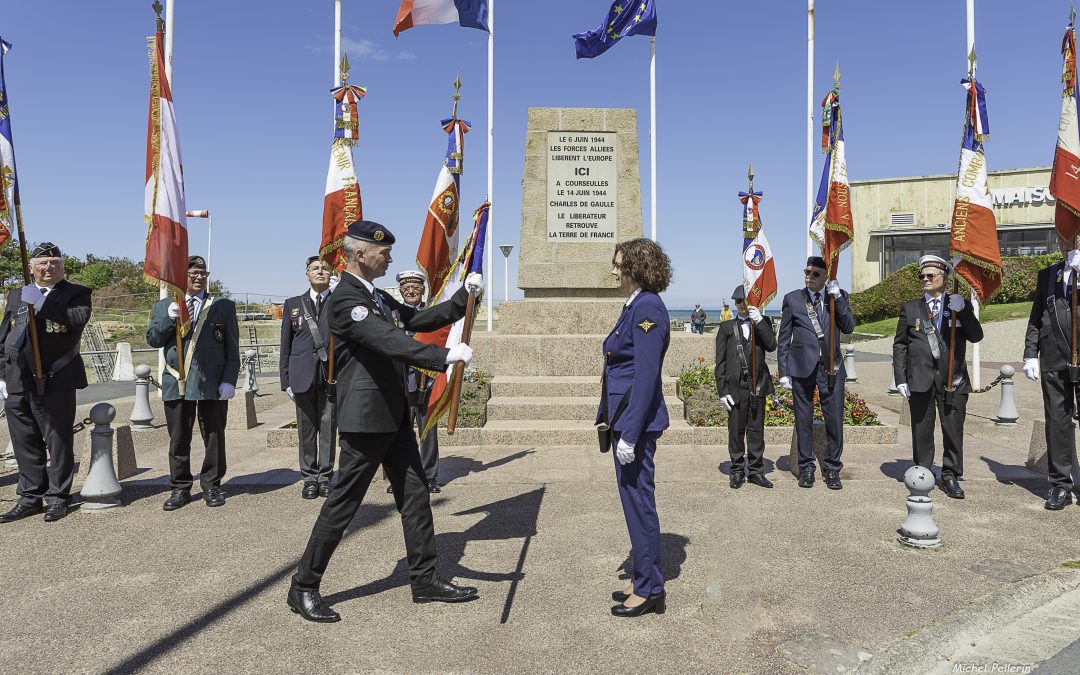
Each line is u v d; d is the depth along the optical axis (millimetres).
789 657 3109
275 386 15922
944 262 5949
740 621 3471
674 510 5516
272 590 3961
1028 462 7020
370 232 3678
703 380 9844
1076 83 5770
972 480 6461
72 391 5547
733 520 5199
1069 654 3215
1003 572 4109
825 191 7059
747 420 6281
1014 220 37094
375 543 4770
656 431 3535
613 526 5121
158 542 4832
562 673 2996
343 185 7035
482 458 7578
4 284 25141
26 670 3059
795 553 4477
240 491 6293
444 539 4848
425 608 3695
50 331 5449
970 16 11375
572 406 9164
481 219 4629
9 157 5613
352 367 3604
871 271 40375
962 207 6848
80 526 5219
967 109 6930
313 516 5473
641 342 3414
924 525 4559
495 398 9758
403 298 6176
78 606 3750
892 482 6402
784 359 6277
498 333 12117
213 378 5727
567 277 12562
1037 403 12078
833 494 5984
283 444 8430
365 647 3254
